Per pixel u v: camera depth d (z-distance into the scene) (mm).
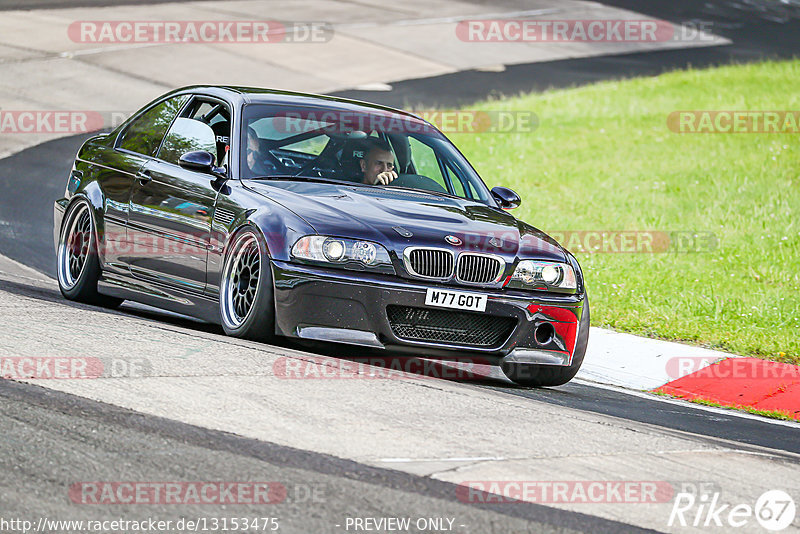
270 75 68938
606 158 53375
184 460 12641
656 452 15500
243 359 17812
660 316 29109
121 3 88312
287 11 91750
